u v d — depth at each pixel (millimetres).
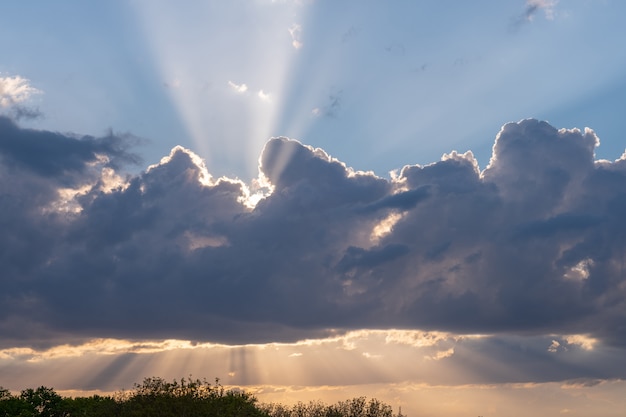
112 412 61719
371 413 69250
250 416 59188
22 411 70500
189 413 56188
